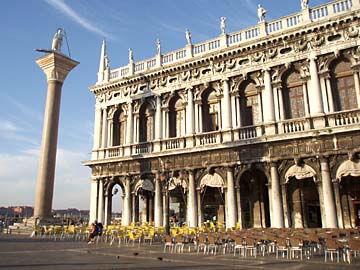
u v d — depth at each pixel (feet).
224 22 120.26
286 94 106.01
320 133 92.68
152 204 134.72
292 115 103.81
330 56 98.84
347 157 90.27
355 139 89.20
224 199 115.96
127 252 71.05
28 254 65.26
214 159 110.83
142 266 49.98
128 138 133.69
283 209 97.55
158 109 128.77
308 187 101.55
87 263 53.26
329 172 91.91
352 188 94.53
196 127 118.73
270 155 100.83
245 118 111.34
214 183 109.60
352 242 48.88
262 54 109.60
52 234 116.16
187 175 115.75
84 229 107.65
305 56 101.91
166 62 132.57
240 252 69.41
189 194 113.29
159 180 121.70
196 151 113.19
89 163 139.44
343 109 96.17
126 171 130.93
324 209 90.89
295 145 97.40
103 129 142.20
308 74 101.55
